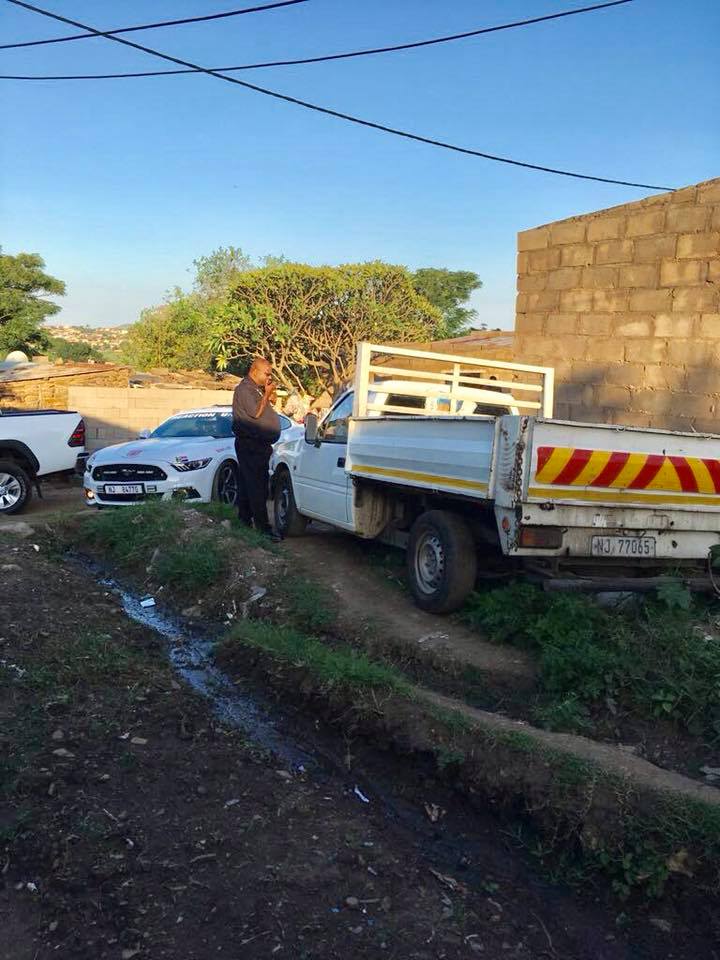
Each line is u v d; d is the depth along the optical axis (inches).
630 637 205.6
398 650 230.2
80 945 120.3
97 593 305.6
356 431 296.4
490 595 242.5
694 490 228.2
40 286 1599.4
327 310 1223.5
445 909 133.6
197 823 151.7
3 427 505.7
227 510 383.9
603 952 127.8
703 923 133.1
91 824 148.0
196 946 120.6
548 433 210.4
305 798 165.0
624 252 361.4
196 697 211.0
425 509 271.4
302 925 126.3
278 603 273.7
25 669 215.3
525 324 404.2
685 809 145.1
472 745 172.6
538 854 150.3
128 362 1991.9
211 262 1749.5
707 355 332.8
